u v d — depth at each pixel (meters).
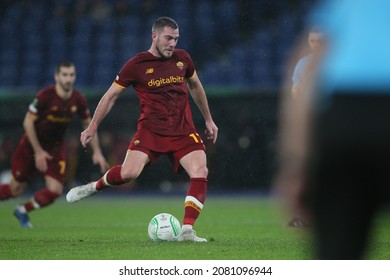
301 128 9.55
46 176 40.56
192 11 93.25
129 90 72.19
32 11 94.94
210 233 34.44
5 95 73.56
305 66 9.91
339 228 10.08
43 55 91.38
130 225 40.56
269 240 29.62
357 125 9.85
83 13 94.50
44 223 42.53
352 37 10.35
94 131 29.39
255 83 85.56
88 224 41.53
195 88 30.61
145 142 29.14
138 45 91.12
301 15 91.44
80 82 88.38
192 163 28.69
